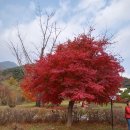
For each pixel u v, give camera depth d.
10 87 52.50
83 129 21.58
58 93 21.03
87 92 19.97
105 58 20.69
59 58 20.08
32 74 21.77
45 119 24.72
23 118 24.06
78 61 20.28
